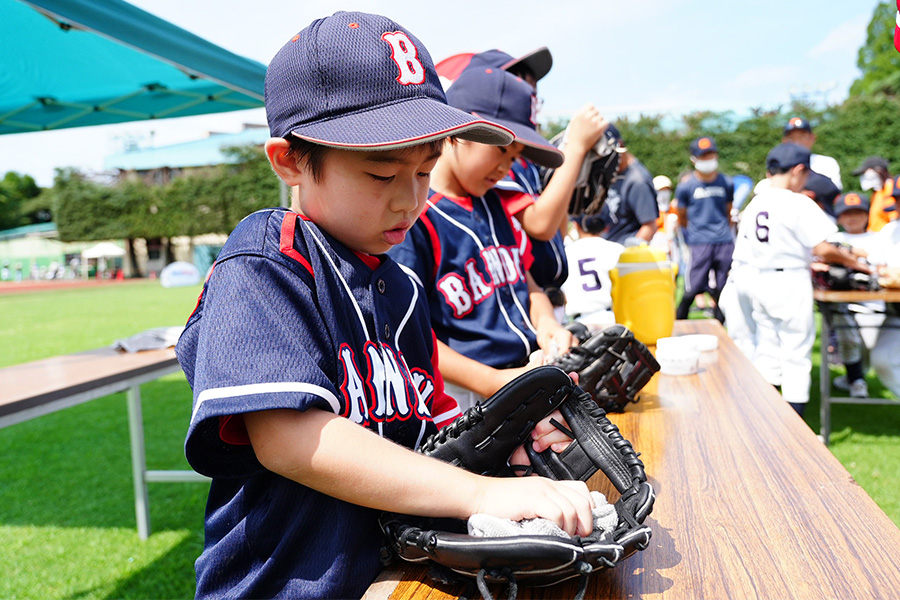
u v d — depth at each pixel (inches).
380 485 22.9
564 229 82.0
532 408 28.0
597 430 29.8
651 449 41.1
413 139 24.0
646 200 159.8
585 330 53.9
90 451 138.1
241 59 131.0
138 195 1017.5
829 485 34.4
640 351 49.3
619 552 22.8
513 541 21.5
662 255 76.4
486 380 47.8
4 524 101.3
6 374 76.1
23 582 82.4
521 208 65.0
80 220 1047.6
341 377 25.5
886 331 130.0
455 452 27.7
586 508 24.4
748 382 59.1
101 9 94.1
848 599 23.1
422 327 33.9
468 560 22.1
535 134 55.3
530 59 78.4
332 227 27.9
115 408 174.9
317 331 25.1
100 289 770.2
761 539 28.2
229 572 26.6
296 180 28.0
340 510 25.9
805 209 117.3
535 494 24.0
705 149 213.0
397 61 26.5
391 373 29.1
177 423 158.7
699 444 41.9
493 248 56.6
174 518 103.3
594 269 114.9
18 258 1246.3
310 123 25.7
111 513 105.3
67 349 275.1
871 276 125.3
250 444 24.5
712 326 90.6
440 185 56.1
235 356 22.5
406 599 24.1
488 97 54.8
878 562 25.9
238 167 954.1
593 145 67.7
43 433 152.7
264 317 23.4
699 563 26.2
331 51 25.7
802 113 580.1
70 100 171.5
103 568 86.1
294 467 22.8
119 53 141.7
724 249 219.1
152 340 94.0
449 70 79.0
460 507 23.7
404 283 33.2
